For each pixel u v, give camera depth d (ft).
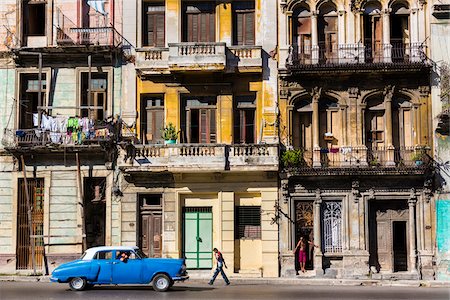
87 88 111.65
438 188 106.32
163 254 107.55
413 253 105.70
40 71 107.65
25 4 112.88
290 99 109.29
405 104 109.60
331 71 106.32
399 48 109.09
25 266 109.50
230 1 111.45
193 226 109.19
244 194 108.78
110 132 107.45
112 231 108.78
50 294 80.07
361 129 108.27
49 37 111.75
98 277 83.71
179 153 105.40
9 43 111.75
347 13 109.60
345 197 106.93
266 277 104.68
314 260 106.42
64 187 109.70
